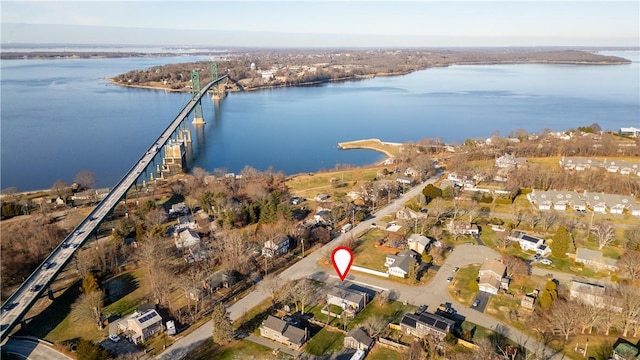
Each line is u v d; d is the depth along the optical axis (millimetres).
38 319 88125
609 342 76562
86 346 73875
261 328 81688
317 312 88312
